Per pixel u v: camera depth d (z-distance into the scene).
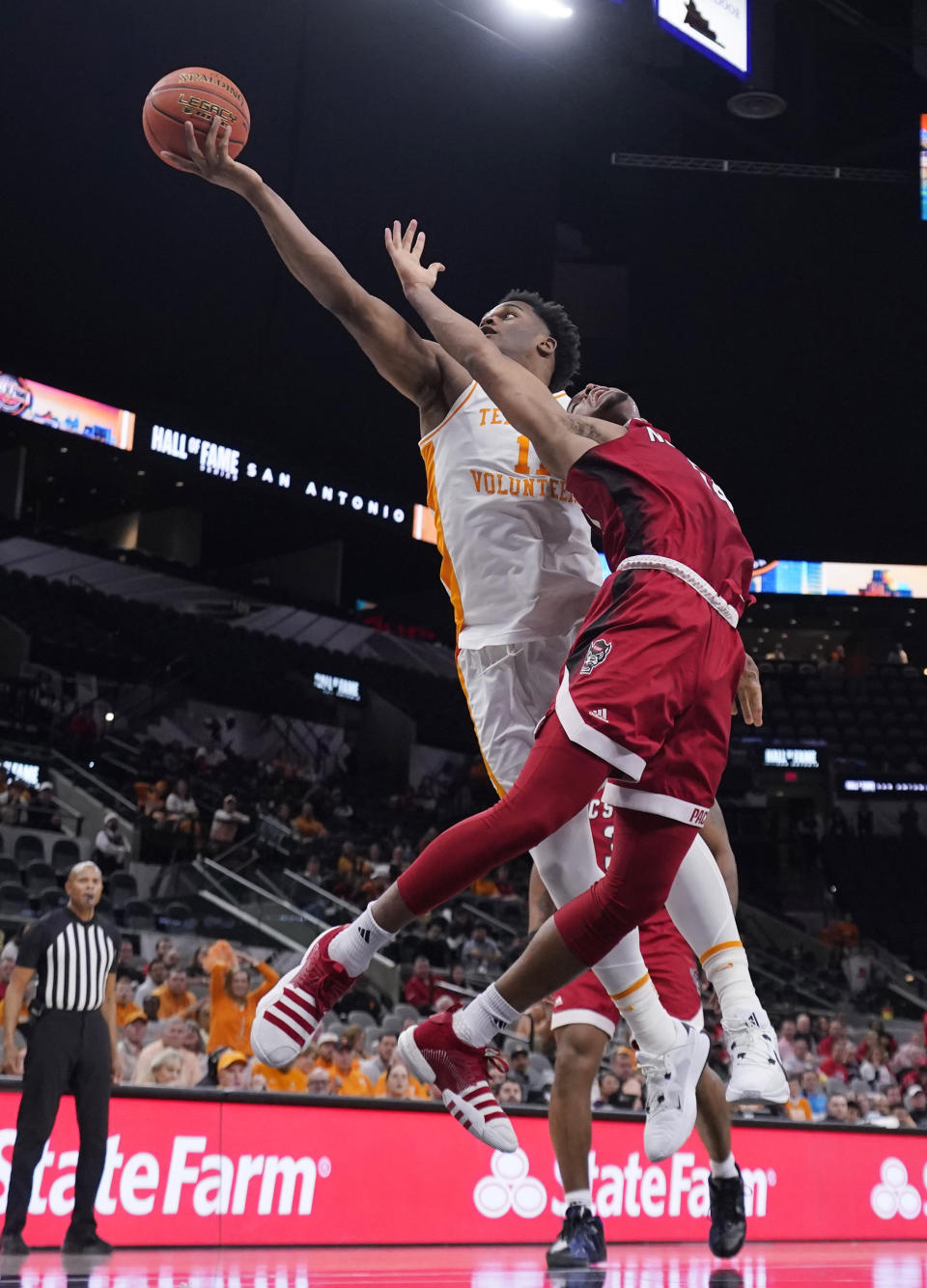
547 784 1.89
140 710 20.20
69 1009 4.39
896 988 17.23
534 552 2.36
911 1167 6.07
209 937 12.52
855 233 19.88
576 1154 3.31
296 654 22.41
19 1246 4.23
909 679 24.67
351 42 16.34
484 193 18.61
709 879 2.29
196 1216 4.45
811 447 21.27
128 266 17.42
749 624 24.47
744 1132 5.47
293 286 18.34
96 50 15.37
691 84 15.77
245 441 20.53
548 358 2.66
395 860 16.47
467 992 11.82
